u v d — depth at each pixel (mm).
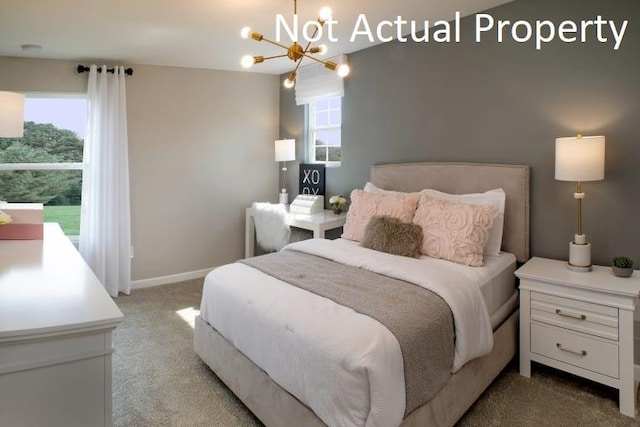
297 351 1734
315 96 4379
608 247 2590
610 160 2545
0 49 3594
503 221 2951
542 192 2855
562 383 2459
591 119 2604
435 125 3426
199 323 2580
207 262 4727
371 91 3906
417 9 2973
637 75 2426
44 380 1130
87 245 4004
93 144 3932
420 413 1713
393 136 3748
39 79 3840
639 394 2330
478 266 2551
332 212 4309
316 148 4707
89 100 3918
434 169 3357
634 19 2420
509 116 2984
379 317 1767
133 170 4227
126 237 4105
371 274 2383
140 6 2746
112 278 4031
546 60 2781
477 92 3146
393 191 3586
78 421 1179
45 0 2625
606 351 2213
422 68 3480
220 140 4691
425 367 1727
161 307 3734
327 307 1877
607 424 2076
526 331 2512
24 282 1534
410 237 2744
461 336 1957
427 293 2061
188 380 2488
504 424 2070
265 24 3137
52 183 4086
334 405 1561
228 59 4125
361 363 1499
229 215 4824
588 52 2598
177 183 4473
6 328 1086
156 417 2127
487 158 3125
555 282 2352
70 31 3193
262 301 2043
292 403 1763
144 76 4215
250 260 2717
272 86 4988
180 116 4434
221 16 2943
